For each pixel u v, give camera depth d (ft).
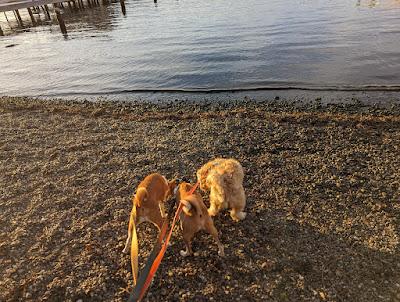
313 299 4.93
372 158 8.38
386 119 10.39
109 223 6.58
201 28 27.04
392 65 15.84
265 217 6.54
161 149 9.38
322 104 12.51
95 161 8.90
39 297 5.10
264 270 5.41
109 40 26.27
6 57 23.67
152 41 24.48
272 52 19.33
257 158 8.64
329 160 8.37
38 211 7.06
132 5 44.80
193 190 5.94
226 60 18.76
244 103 13.20
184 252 5.75
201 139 9.83
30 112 13.15
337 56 17.70
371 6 29.91
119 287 5.25
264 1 38.11
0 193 7.73
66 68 20.12
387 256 5.55
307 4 33.53
